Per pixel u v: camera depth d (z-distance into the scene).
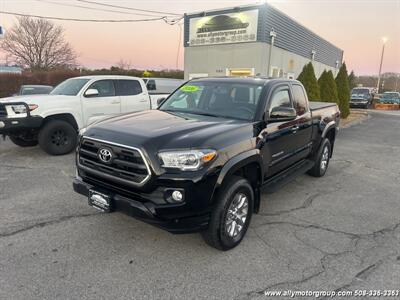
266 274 2.92
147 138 2.91
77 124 7.27
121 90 8.28
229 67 21.42
